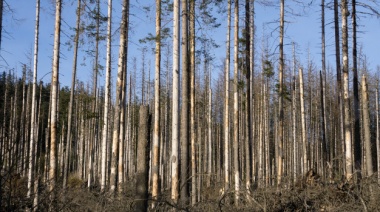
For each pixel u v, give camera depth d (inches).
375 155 1727.4
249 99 708.0
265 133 1448.1
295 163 1072.8
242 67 724.7
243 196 455.2
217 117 1770.4
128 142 1464.1
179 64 561.0
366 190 451.5
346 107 559.5
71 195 388.5
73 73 837.8
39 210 323.0
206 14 641.6
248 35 708.0
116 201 425.7
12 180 311.4
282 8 754.8
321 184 473.7
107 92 784.3
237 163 669.9
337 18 783.7
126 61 765.9
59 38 568.1
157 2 661.3
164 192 535.8
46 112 1549.0
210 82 1300.4
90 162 1115.3
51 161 523.8
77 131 1652.3
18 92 1531.7
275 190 459.8
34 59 759.7
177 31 562.9
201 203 420.8
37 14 746.2
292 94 1258.6
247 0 681.6
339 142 1465.3
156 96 651.5
